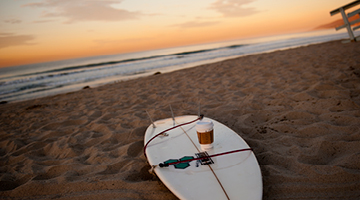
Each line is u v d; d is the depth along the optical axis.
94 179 2.09
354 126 2.49
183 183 1.63
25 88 12.10
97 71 16.73
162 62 18.58
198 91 5.46
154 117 3.94
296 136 2.59
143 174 2.17
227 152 1.87
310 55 8.31
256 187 1.52
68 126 4.08
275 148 2.36
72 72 17.27
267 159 2.18
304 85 4.53
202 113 3.87
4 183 2.23
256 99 4.16
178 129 2.57
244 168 1.73
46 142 3.33
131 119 3.92
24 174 2.36
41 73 19.42
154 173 1.92
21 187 2.07
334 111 3.09
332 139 2.33
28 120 4.95
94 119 4.30
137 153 2.66
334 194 1.61
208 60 16.22
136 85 7.67
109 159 2.53
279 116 3.22
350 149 2.11
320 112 3.13
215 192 1.51
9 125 4.73
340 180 1.72
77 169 2.35
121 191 1.89
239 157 1.88
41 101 7.29
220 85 5.86
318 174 1.80
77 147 3.01
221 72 7.71
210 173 1.70
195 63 15.29
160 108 4.44
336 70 5.21
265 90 4.68
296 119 3.05
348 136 2.33
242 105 3.95
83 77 14.03
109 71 15.86
